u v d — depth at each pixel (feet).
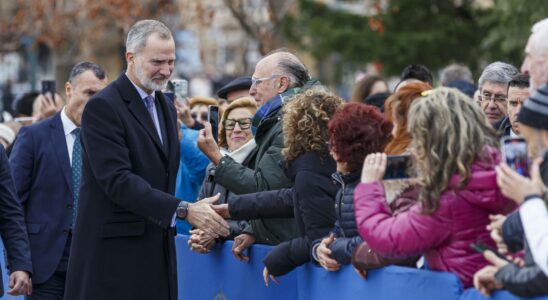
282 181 21.90
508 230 15.42
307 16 76.54
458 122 16.15
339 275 19.10
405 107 18.57
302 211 20.07
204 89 100.32
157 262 22.18
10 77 97.55
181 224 28.53
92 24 79.25
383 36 74.02
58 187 26.37
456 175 16.11
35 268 25.98
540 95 15.60
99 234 21.90
